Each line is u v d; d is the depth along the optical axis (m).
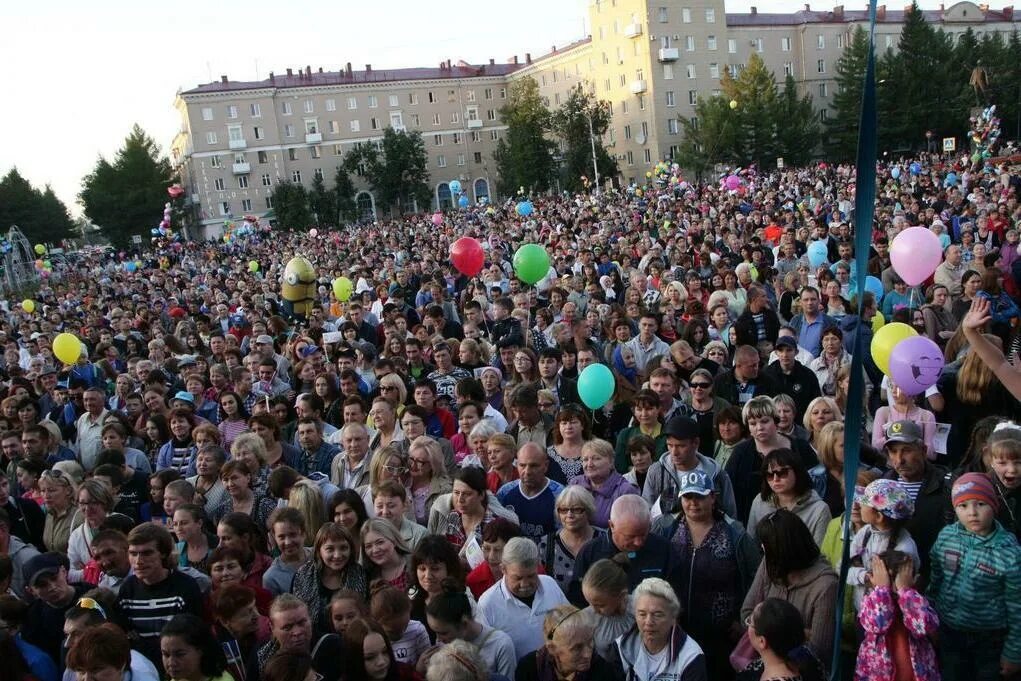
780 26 76.25
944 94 62.38
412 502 5.73
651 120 71.19
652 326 8.28
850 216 20.75
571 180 66.94
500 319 10.95
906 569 3.57
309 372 9.07
